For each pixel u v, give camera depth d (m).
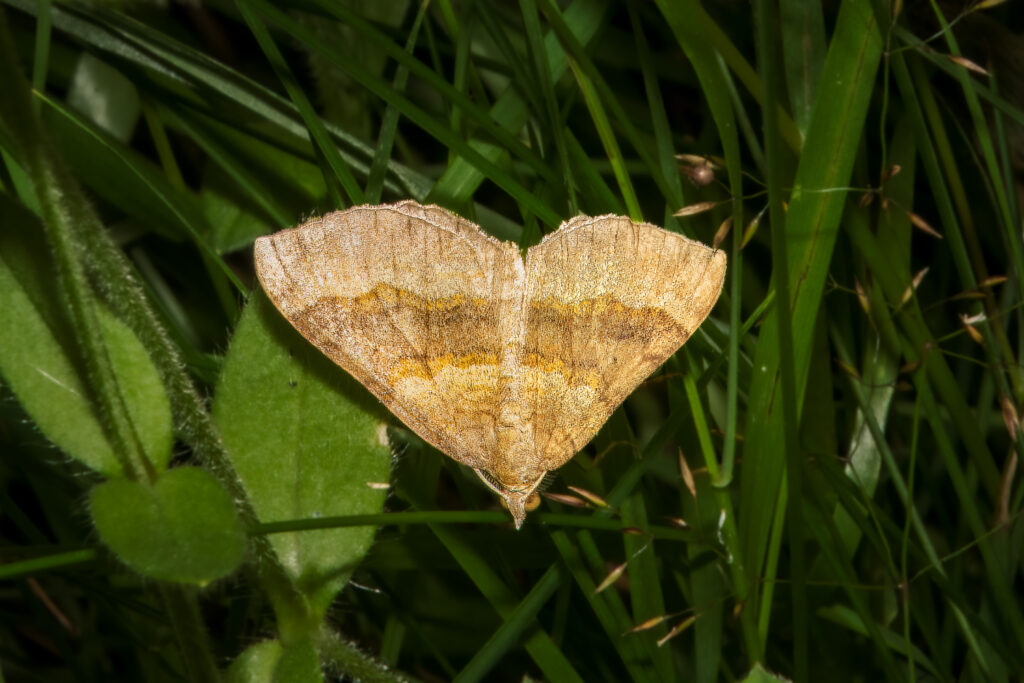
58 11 0.16
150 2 0.19
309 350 0.15
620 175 0.15
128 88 0.18
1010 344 0.17
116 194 0.17
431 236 0.14
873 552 0.16
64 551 0.15
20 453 0.16
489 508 0.17
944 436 0.15
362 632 0.17
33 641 0.17
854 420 0.17
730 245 0.17
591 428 0.15
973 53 0.17
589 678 0.16
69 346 0.14
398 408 0.14
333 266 0.14
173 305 0.18
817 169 0.15
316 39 0.15
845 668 0.16
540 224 0.16
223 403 0.15
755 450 0.15
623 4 0.19
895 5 0.15
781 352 0.14
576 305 0.14
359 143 0.17
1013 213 0.16
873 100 0.17
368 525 0.14
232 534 0.13
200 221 0.17
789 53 0.16
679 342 0.14
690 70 0.18
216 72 0.16
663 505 0.17
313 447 0.15
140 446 0.14
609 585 0.15
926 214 0.18
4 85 0.13
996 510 0.16
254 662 0.14
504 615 0.15
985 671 0.15
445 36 0.18
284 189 0.17
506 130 0.15
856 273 0.16
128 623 0.16
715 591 0.16
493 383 0.14
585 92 0.15
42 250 0.14
